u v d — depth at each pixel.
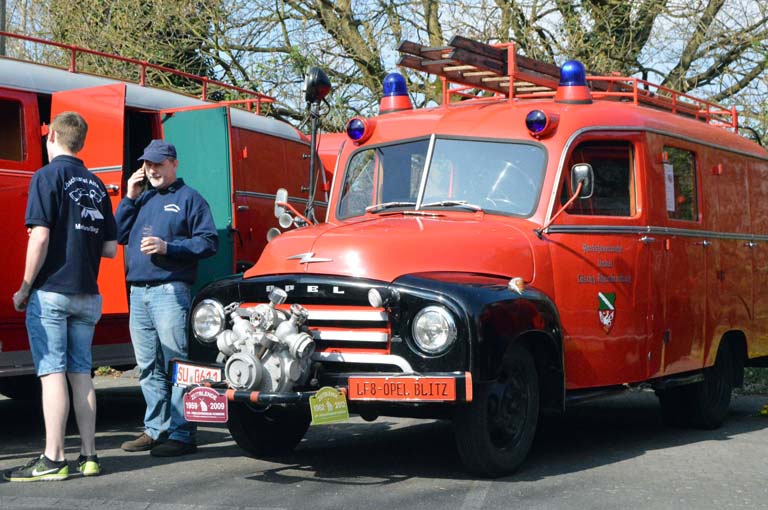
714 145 8.66
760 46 16.08
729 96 16.61
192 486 5.99
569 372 6.72
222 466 6.65
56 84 8.51
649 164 7.54
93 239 6.34
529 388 6.30
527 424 6.29
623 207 7.31
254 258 10.45
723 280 8.62
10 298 7.85
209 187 9.01
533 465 6.68
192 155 9.11
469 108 7.50
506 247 6.43
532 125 6.92
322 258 6.13
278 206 7.36
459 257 6.19
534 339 6.39
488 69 7.65
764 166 9.68
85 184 6.34
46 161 8.33
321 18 18.19
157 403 7.15
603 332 6.96
